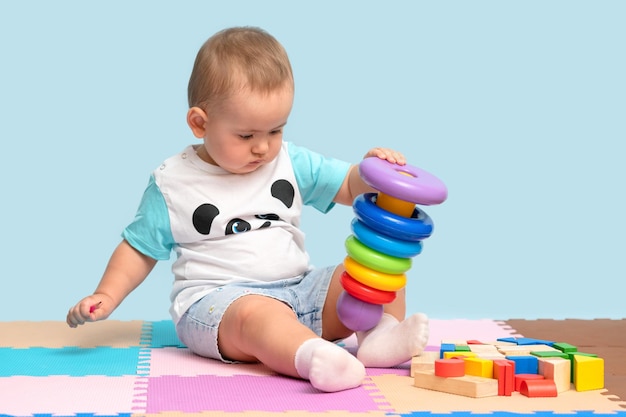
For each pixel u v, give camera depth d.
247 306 2.42
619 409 2.05
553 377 2.18
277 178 2.77
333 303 2.66
